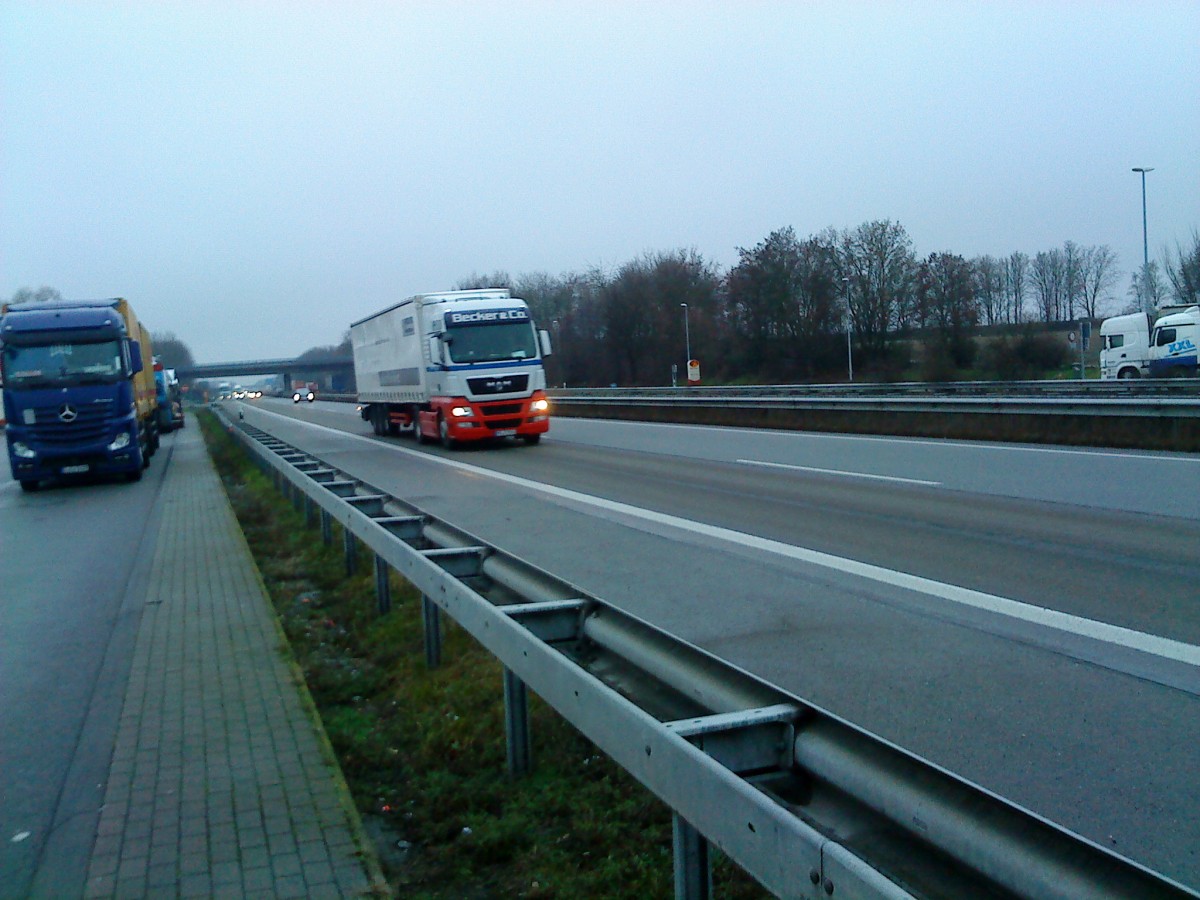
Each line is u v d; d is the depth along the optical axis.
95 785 5.03
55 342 21.34
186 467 26.55
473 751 5.29
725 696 3.76
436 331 23.42
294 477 12.96
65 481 23.72
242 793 4.82
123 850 4.27
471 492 15.77
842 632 6.68
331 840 4.31
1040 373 47.44
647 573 8.93
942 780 2.75
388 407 30.66
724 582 8.40
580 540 10.87
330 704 6.42
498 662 6.55
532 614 5.06
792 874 2.46
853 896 2.21
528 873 4.05
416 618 8.06
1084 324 32.44
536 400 23.48
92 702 6.43
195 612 8.76
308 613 8.82
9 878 4.09
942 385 34.09
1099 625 6.52
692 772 2.96
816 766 3.25
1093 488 12.28
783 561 9.13
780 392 40.66
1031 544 9.22
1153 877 2.15
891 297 60.06
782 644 6.45
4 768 5.36
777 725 3.43
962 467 15.10
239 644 7.59
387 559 7.45
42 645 8.05
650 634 4.48
